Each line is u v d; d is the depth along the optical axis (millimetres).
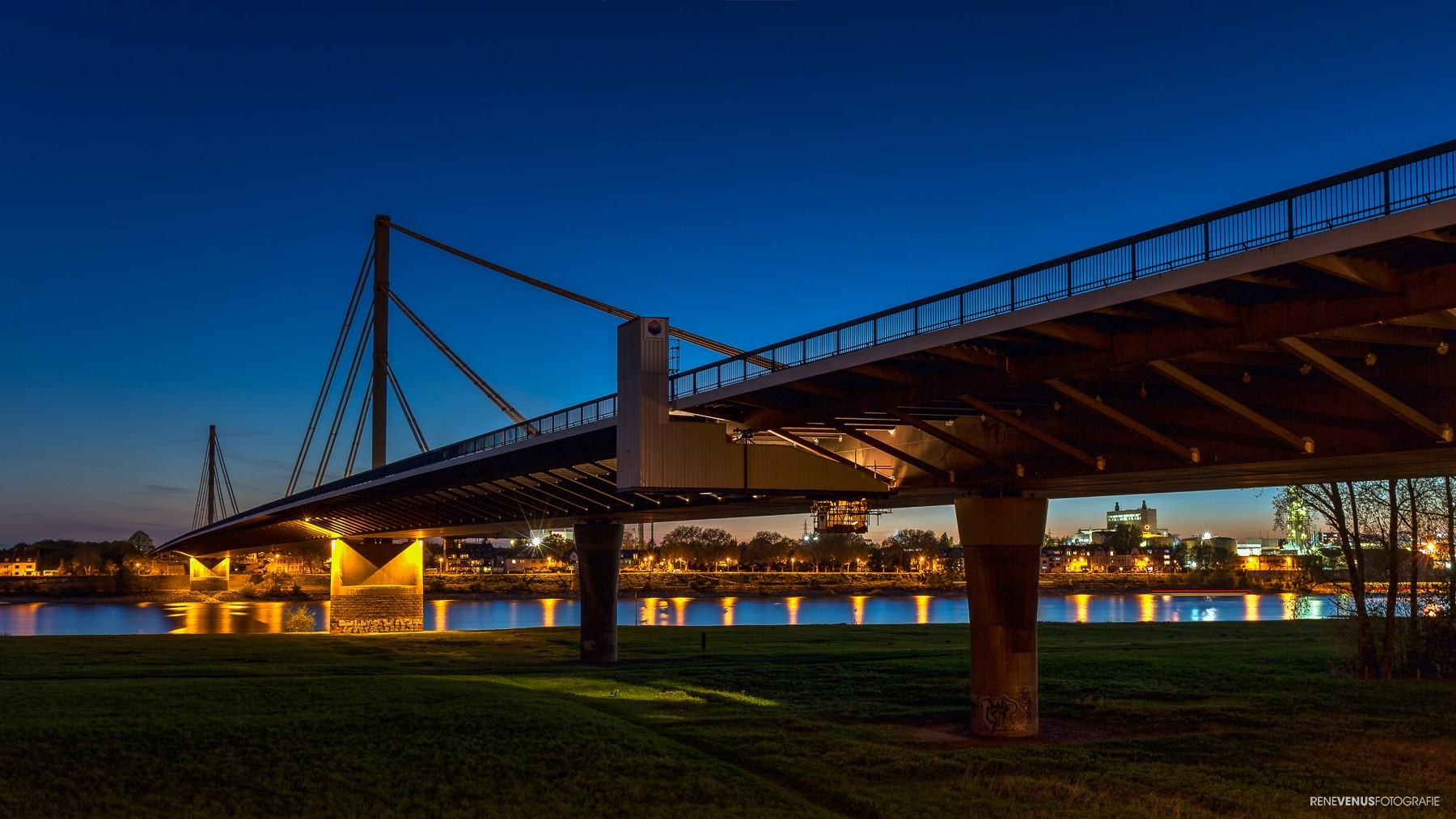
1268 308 23453
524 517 74438
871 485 40844
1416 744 34219
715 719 39750
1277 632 83875
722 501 51281
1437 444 24250
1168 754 32750
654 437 38688
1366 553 54594
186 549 174875
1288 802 27344
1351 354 25344
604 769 31531
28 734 34469
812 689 48000
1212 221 22578
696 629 90000
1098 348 26828
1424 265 20859
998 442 35812
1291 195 21234
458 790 29672
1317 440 26672
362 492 80312
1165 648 67625
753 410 39156
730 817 27203
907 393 32656
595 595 66312
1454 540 50250
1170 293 23469
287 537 134125
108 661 62906
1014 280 26891
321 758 32719
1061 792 28234
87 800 28609
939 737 36250
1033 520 36312
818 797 29109
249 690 44875
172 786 29969
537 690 48188
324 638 83375
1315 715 39375
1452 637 50312
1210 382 29141
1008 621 36125
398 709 39688
